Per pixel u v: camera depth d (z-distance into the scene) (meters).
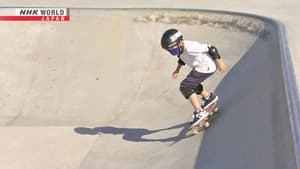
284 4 14.91
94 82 12.34
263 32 10.45
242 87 8.34
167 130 8.83
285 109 4.74
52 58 13.45
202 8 14.77
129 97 11.48
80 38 13.79
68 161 8.44
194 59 6.82
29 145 9.52
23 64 13.43
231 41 11.68
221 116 7.57
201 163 6.21
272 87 6.23
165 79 11.75
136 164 7.39
